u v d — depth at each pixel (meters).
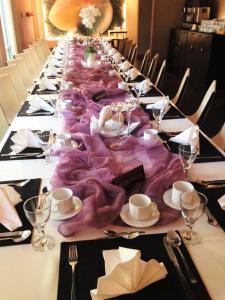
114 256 0.87
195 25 6.74
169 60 8.07
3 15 6.61
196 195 1.00
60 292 0.77
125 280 0.74
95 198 1.06
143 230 1.00
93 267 0.85
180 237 0.96
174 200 1.09
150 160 1.39
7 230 1.00
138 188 1.19
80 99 2.31
